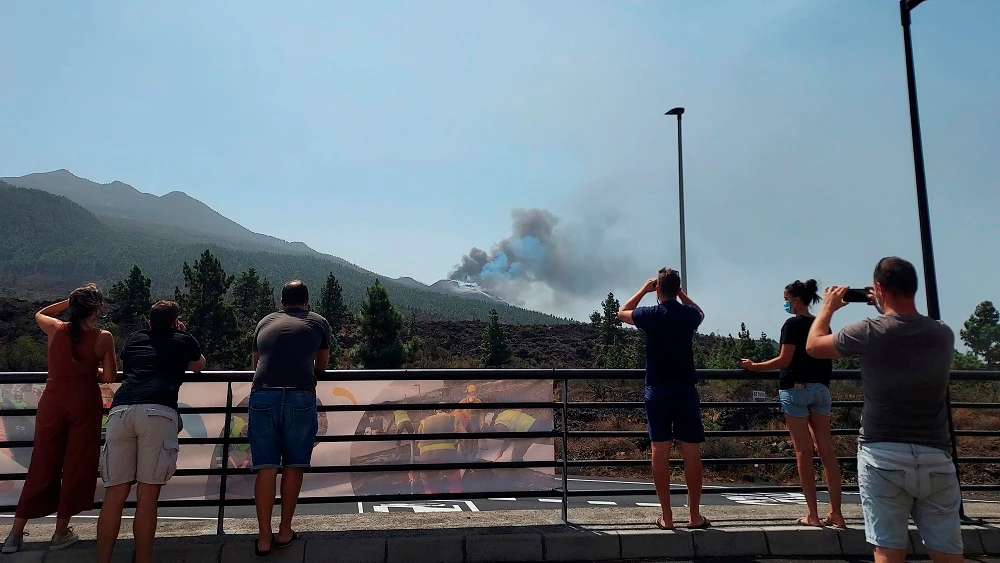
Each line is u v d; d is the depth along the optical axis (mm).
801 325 4996
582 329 75750
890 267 3436
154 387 4207
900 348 3283
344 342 62938
